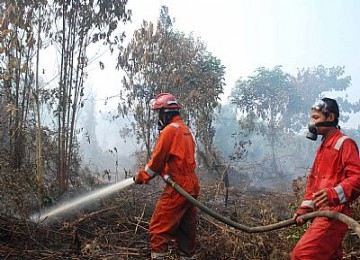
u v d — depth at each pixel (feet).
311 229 11.05
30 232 16.65
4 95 23.86
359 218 16.99
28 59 24.21
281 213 24.58
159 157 14.44
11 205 18.58
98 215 20.65
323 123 11.36
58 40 26.84
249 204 25.27
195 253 16.28
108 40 28.02
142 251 16.26
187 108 40.29
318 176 11.39
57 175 26.23
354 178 10.42
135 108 37.52
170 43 39.63
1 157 22.40
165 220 14.53
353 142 10.98
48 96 26.30
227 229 17.81
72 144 28.60
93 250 15.38
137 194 25.93
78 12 27.22
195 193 14.88
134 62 36.70
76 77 27.63
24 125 24.27
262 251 16.46
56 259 14.61
